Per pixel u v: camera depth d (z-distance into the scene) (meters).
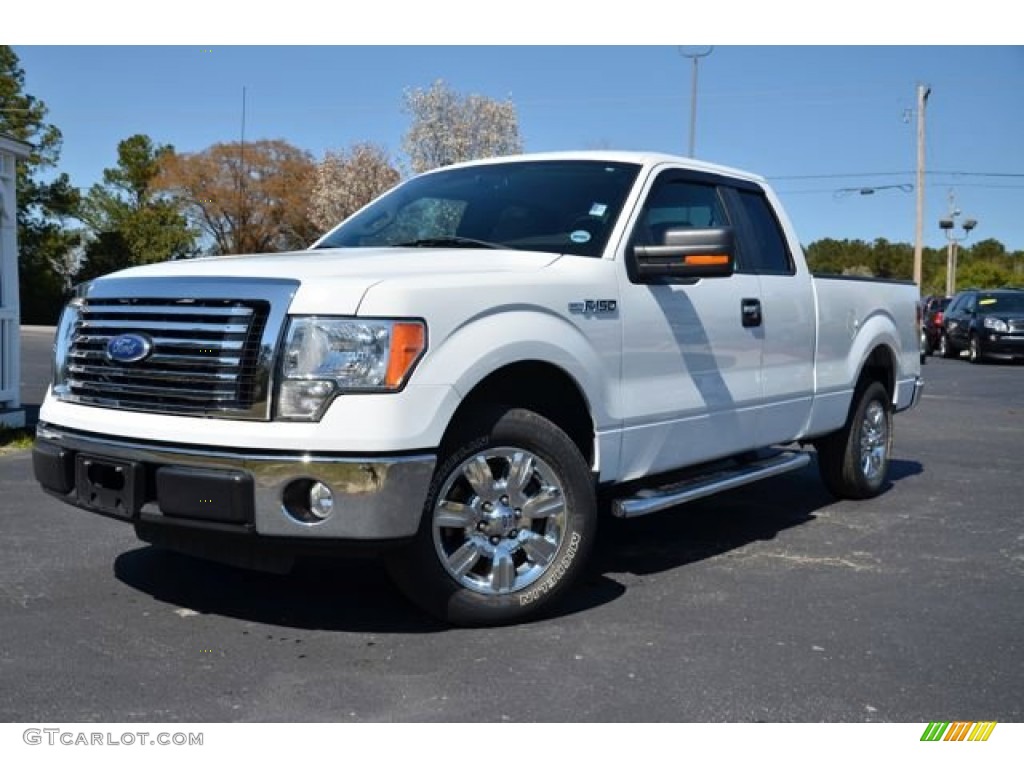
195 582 4.80
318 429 3.71
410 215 5.41
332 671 3.74
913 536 6.11
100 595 4.59
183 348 3.93
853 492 7.13
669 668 3.83
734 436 5.52
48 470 4.30
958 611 4.63
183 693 3.52
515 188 5.29
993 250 79.56
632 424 4.76
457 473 4.07
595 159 5.33
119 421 4.01
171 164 58.53
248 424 3.76
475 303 4.03
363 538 3.75
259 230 59.53
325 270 4.02
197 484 3.77
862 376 7.11
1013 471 8.56
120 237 55.91
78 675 3.67
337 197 52.09
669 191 5.29
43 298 49.50
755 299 5.62
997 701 3.61
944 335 27.11
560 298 4.37
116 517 4.05
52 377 4.50
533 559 4.31
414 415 3.79
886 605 4.70
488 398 4.41
